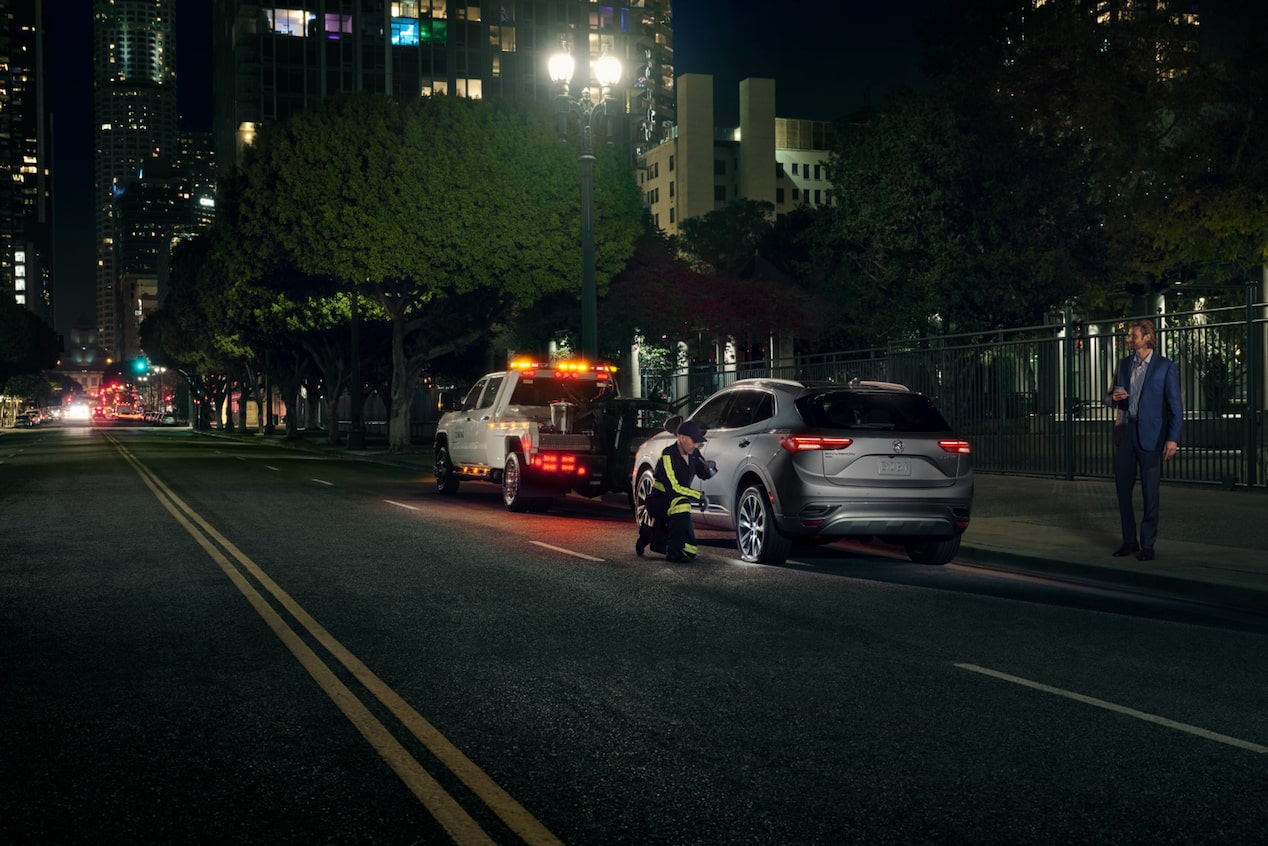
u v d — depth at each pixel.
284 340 54.62
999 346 22.41
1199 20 28.78
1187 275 33.72
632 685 6.59
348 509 18.81
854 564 12.07
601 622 8.59
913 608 9.18
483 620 8.67
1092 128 29.81
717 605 9.33
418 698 6.32
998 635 8.05
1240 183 27.69
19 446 55.12
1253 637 7.99
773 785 4.83
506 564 11.94
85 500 20.55
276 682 6.71
